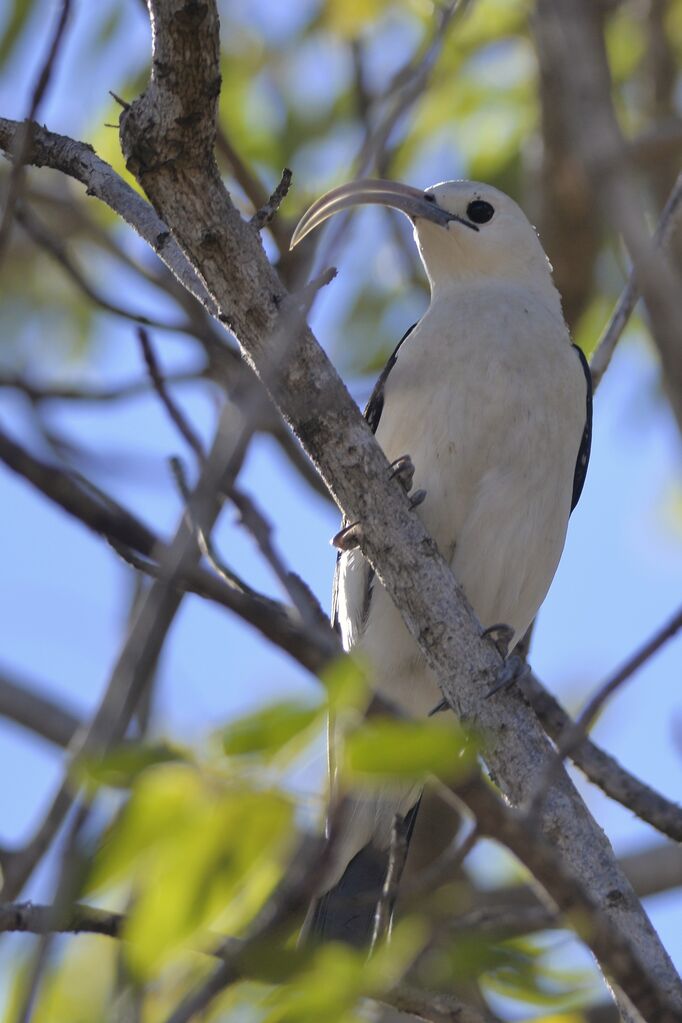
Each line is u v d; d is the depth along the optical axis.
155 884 6.21
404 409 11.82
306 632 6.18
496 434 11.66
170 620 8.50
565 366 12.00
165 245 8.70
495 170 15.34
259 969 6.45
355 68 13.98
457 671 8.42
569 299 14.67
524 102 15.16
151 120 7.78
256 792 6.11
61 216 15.33
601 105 8.45
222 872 6.17
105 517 7.28
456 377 11.74
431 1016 7.97
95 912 7.66
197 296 8.55
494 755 8.37
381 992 7.00
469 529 11.59
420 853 12.44
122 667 8.42
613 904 7.82
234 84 14.67
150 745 6.08
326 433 8.38
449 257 13.07
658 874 12.36
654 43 13.81
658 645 6.04
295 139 14.42
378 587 11.59
